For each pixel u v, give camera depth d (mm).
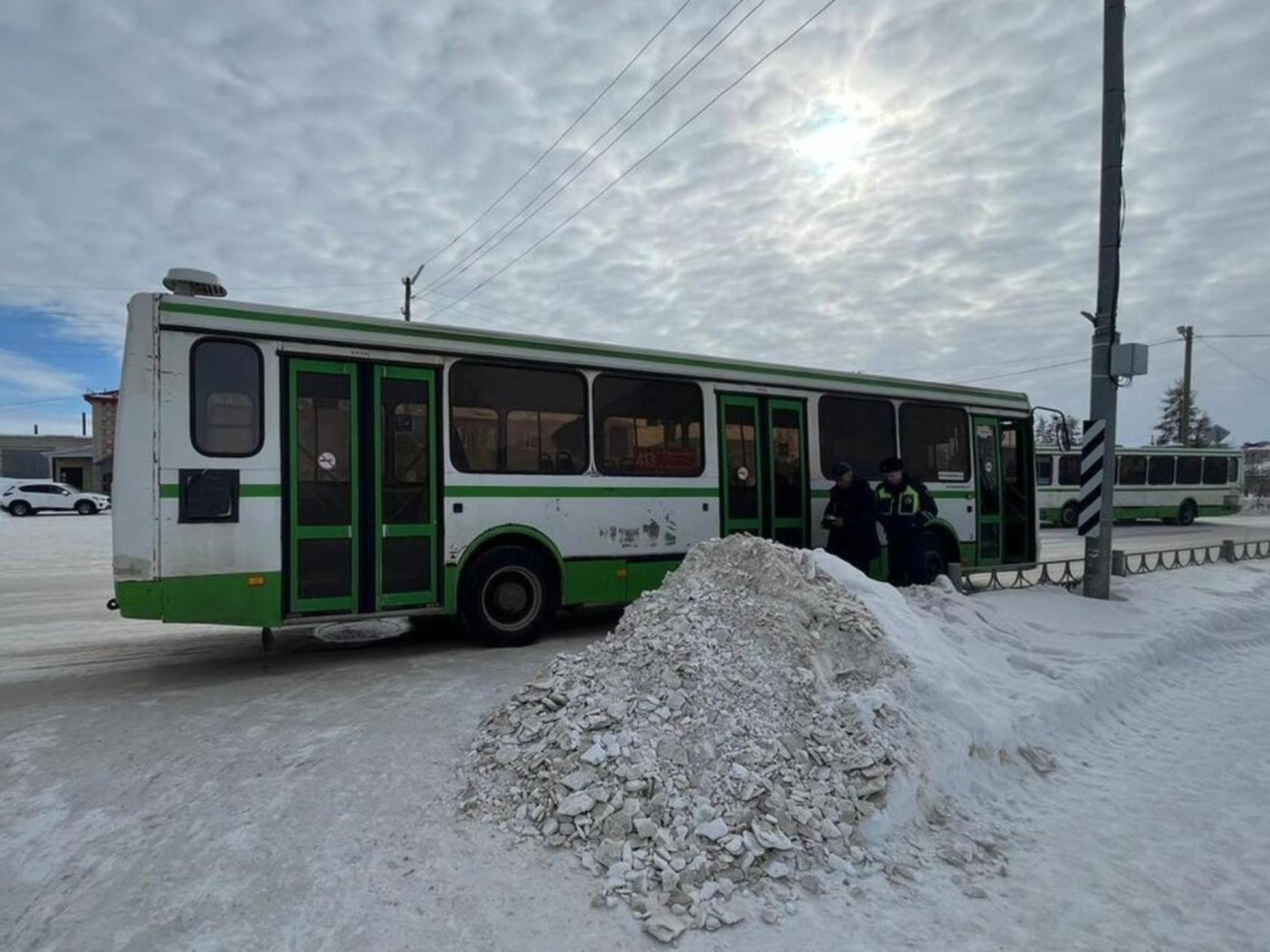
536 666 6859
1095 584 9828
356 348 7055
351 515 6961
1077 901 3391
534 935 2967
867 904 3295
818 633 5133
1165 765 5133
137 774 4348
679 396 8867
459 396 7539
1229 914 3307
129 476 6184
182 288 6805
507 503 7723
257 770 4395
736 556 5973
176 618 6270
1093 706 5992
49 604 11234
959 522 11031
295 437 6742
